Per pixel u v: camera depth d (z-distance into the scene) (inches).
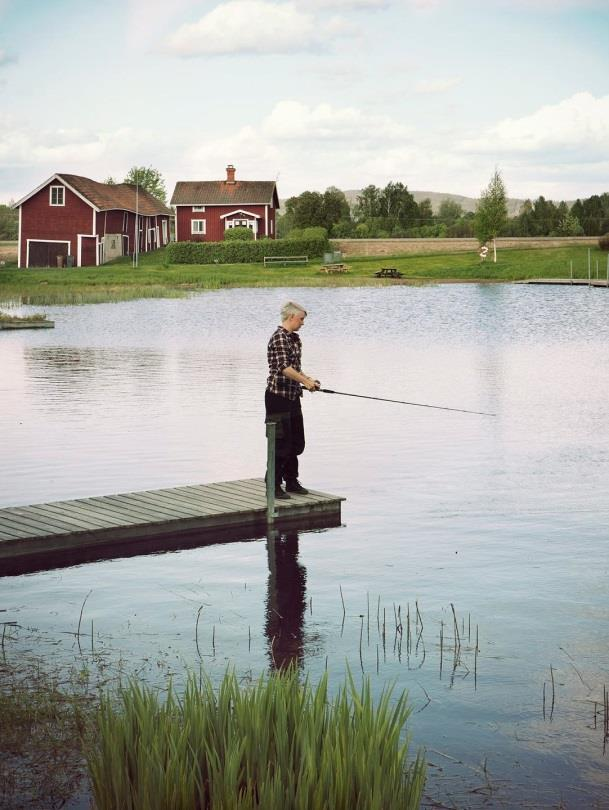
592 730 196.2
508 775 178.5
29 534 323.6
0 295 1973.4
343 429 557.6
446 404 654.5
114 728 151.3
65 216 3085.6
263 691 162.9
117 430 552.7
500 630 252.2
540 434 542.0
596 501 391.2
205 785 145.8
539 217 3663.9
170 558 317.4
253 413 614.2
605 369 863.1
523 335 1218.0
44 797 167.0
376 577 297.4
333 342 1139.9
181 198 3420.3
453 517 368.5
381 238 3528.5
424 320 1462.8
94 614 264.7
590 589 284.4
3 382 769.6
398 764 144.1
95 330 1309.1
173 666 226.8
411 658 233.0
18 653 235.1
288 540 338.6
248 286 2411.4
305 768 140.5
